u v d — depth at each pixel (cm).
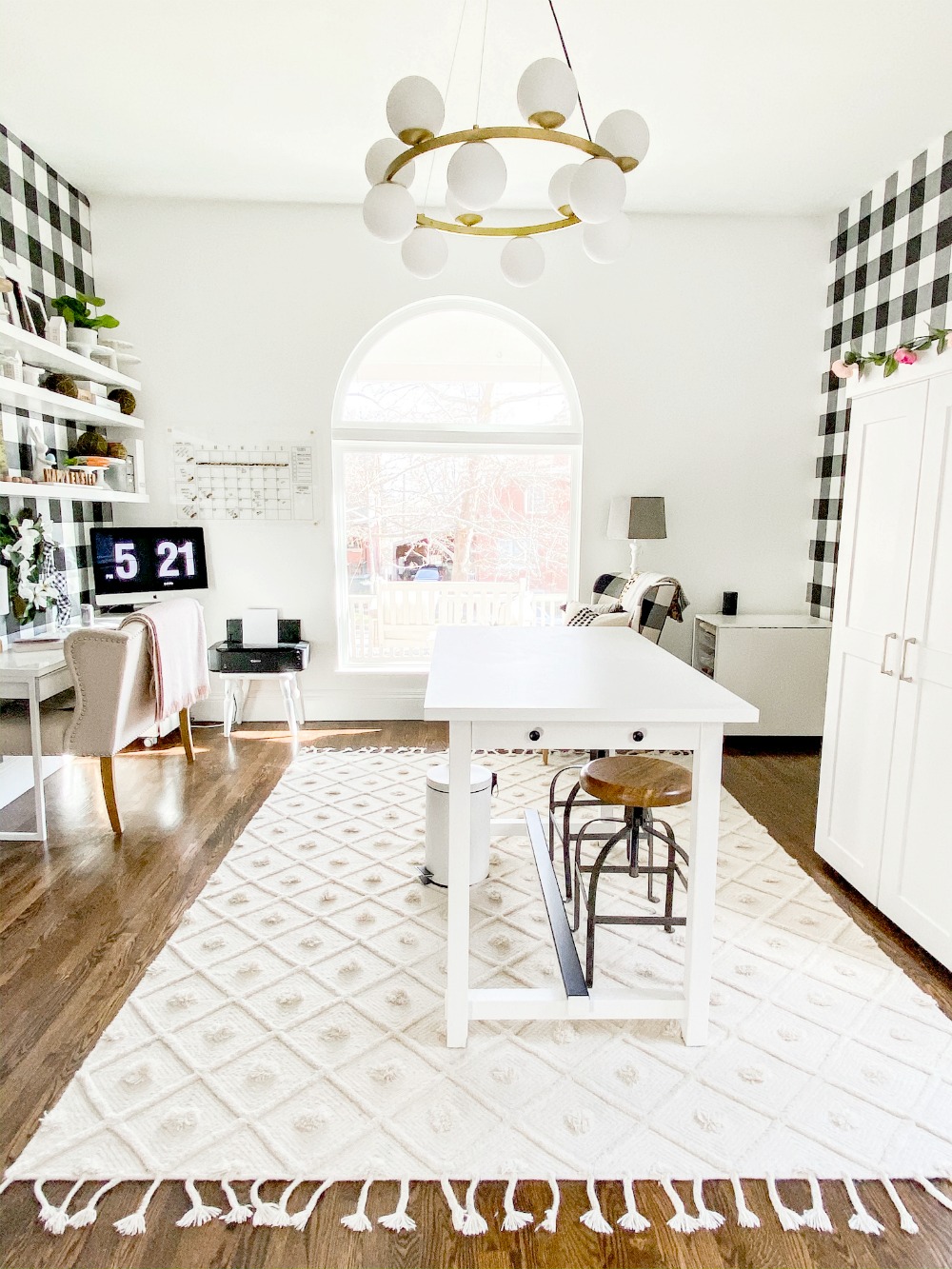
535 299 425
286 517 435
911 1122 155
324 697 455
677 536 445
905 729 220
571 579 458
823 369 434
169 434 426
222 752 394
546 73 148
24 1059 169
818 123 324
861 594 245
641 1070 168
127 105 314
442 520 464
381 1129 151
